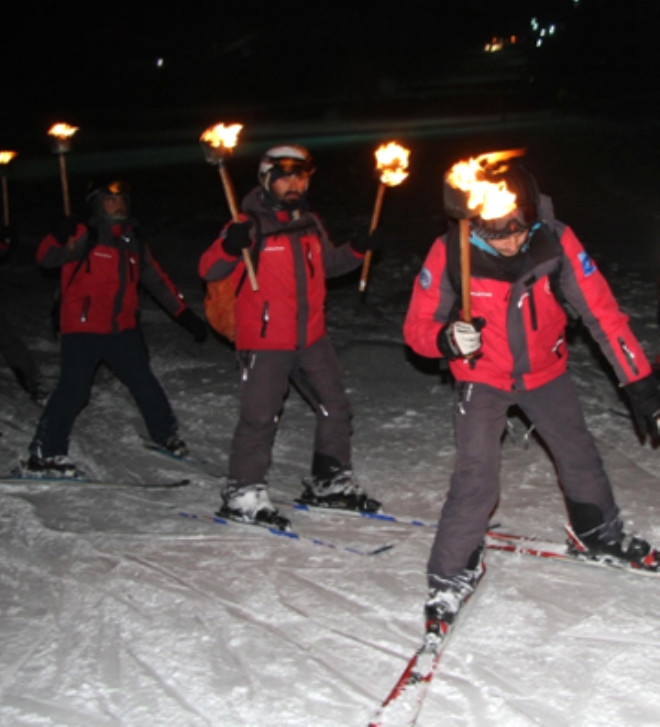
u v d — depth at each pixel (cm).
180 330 829
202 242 1177
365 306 884
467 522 353
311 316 450
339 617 363
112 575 405
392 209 1310
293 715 301
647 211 1273
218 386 700
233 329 456
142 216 1330
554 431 371
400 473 533
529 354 346
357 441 589
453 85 3234
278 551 426
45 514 478
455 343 321
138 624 362
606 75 2552
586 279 340
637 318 809
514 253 330
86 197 528
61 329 532
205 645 345
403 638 346
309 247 444
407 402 657
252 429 456
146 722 300
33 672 330
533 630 346
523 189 317
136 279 541
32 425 623
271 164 432
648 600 365
